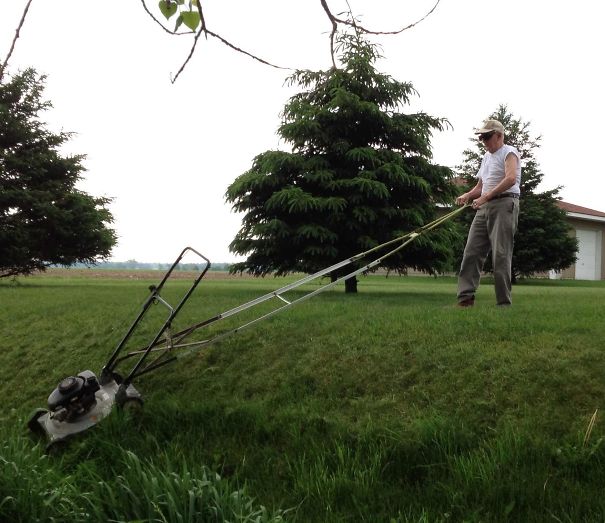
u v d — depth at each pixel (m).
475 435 4.23
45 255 21.75
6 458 4.02
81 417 5.06
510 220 7.19
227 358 6.24
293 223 13.03
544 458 3.86
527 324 5.73
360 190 12.17
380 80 13.23
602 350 4.90
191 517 3.16
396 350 5.56
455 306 7.49
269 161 12.80
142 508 3.30
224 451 4.70
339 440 4.46
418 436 4.23
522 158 30.06
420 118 13.74
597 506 3.43
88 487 4.07
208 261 5.22
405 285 20.45
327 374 5.48
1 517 3.39
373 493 3.87
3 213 20.55
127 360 6.67
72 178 22.42
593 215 38.94
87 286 17.78
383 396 5.00
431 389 4.89
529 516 3.44
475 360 5.08
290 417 4.89
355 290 13.66
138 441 4.87
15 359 7.48
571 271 39.28
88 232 21.73
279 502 3.95
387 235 12.94
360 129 13.48
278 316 7.24
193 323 7.39
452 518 3.57
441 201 14.05
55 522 3.40
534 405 4.42
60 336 7.80
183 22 2.01
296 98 13.78
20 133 21.39
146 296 11.37
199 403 5.36
